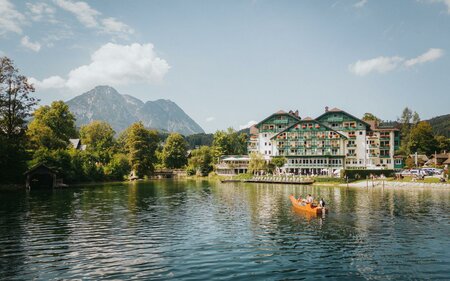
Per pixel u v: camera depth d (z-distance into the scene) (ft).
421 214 127.85
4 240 86.22
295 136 375.25
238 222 111.75
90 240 86.74
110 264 68.28
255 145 410.72
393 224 108.99
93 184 280.72
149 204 154.10
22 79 227.61
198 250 78.48
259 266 67.82
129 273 63.41
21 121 229.04
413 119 582.76
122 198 176.55
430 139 460.96
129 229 100.07
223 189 239.71
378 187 247.91
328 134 365.40
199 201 166.61
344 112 366.84
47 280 59.88
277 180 304.50
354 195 195.21
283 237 91.45
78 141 400.26
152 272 64.03
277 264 69.05
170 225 106.22
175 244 83.56
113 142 488.85
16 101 226.58
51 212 128.47
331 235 94.07
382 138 361.10
